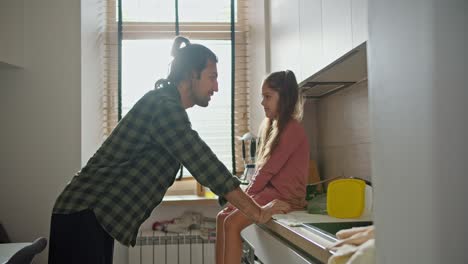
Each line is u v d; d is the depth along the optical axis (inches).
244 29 135.1
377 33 26.3
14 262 53.8
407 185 23.7
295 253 53.3
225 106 132.8
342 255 37.0
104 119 128.6
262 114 123.0
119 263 119.2
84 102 117.0
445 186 21.4
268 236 67.7
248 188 80.4
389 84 25.1
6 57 113.4
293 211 76.7
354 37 57.7
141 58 130.0
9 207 112.3
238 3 135.9
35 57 114.5
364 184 69.0
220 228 77.6
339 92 97.0
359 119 86.8
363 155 85.0
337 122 98.3
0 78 113.6
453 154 21.1
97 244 57.2
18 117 113.5
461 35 20.8
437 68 21.7
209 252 119.0
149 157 59.2
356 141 88.4
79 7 115.7
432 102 22.0
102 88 128.6
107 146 59.4
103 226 57.2
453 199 21.1
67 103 114.7
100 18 128.4
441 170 21.6
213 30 133.3
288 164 79.0
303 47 82.7
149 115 58.4
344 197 69.1
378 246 26.6
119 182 58.3
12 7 114.7
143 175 58.8
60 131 114.2
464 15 20.7
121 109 128.0
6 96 113.4
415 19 22.9
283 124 79.1
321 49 72.1
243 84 134.2
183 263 118.3
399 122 24.2
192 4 133.5
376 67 26.5
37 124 113.8
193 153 56.2
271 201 70.9
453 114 21.1
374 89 26.7
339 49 63.5
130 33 129.5
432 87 22.0
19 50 114.2
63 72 115.0
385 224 25.8
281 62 102.0
